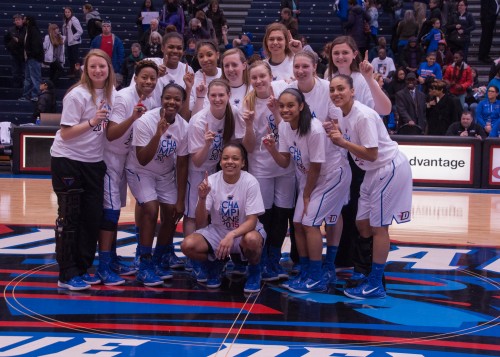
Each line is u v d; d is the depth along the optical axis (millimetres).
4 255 6203
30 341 4043
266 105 5418
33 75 15180
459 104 11953
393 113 13055
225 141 5461
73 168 5023
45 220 7891
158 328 4305
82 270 5242
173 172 5527
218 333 4223
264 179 5477
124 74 14039
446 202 9812
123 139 5258
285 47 5855
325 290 5293
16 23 15391
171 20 15305
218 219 5230
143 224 5332
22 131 11867
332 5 18109
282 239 5602
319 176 5176
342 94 4832
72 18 15680
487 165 11219
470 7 17734
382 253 5039
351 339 4148
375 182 4965
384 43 14188
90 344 3998
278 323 4441
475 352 3959
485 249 6816
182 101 5273
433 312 4723
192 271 5707
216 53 5914
